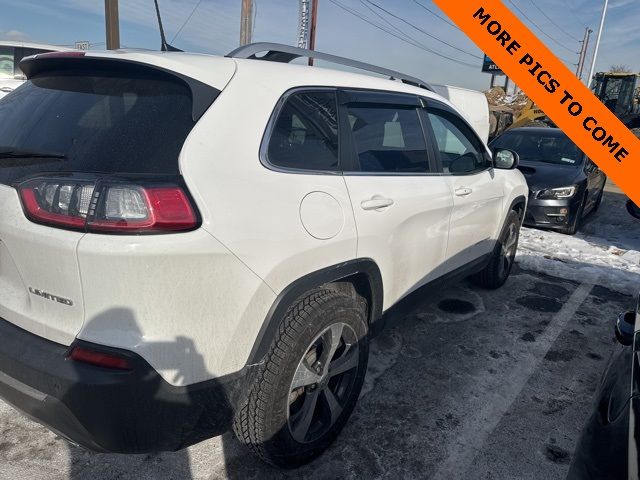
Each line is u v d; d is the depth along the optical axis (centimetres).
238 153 189
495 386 321
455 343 377
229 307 180
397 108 293
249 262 183
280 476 235
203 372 177
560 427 283
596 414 167
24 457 236
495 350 369
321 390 241
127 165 170
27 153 185
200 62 200
